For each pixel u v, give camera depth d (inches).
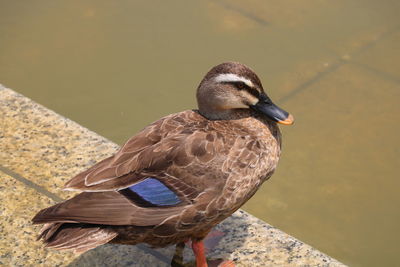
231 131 217.9
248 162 210.7
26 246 230.2
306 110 359.9
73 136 275.1
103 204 195.0
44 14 429.1
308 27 414.6
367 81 377.1
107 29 417.1
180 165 204.7
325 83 375.6
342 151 339.0
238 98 225.0
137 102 368.2
